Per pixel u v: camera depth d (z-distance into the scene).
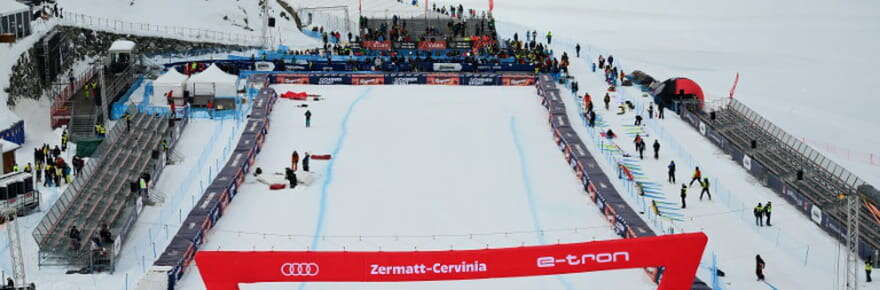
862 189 63.38
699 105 87.88
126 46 92.62
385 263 34.81
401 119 85.56
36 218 59.22
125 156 69.00
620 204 61.16
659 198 66.50
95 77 89.38
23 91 79.00
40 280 51.03
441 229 60.00
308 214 62.22
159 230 58.75
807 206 63.62
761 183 70.38
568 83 99.12
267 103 86.00
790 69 121.81
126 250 55.75
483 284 51.28
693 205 65.38
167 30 104.06
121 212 59.69
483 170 71.88
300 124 83.56
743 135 79.69
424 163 73.38
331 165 72.44
